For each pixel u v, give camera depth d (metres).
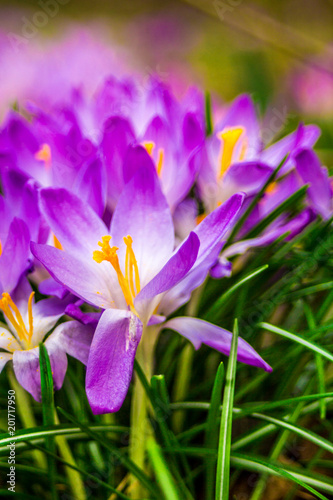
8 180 0.37
